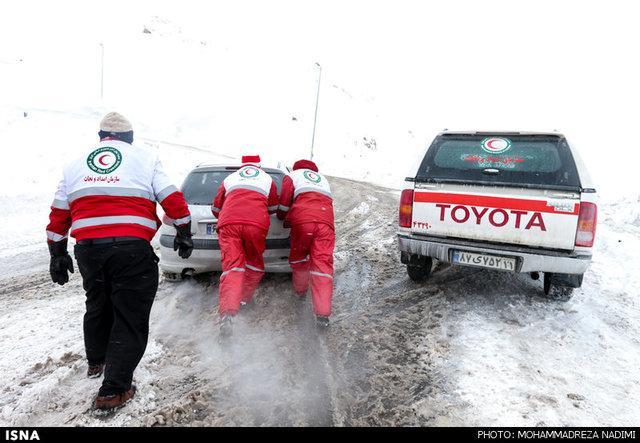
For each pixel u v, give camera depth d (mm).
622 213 9414
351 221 8484
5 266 5883
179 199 2760
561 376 2998
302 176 4105
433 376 3004
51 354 3314
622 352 3369
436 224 4035
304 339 3516
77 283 5109
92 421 2521
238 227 3580
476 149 4035
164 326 3785
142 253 2609
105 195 2562
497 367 3094
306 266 4109
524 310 4043
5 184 11492
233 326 3730
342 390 2840
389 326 3748
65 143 16578
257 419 2547
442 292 4449
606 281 5043
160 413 2572
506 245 3789
